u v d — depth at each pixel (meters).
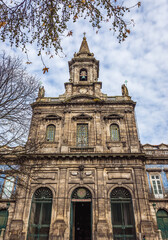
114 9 8.13
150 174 22.77
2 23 7.77
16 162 15.16
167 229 19.97
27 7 7.86
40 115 26.16
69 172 21.97
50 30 8.47
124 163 22.22
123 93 28.98
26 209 20.28
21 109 13.45
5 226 19.97
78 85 29.06
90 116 25.41
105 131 24.72
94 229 19.08
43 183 21.47
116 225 19.67
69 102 26.55
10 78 13.20
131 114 25.80
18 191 21.14
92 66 31.33
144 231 18.67
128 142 23.89
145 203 20.11
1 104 12.56
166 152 24.19
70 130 24.75
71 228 19.55
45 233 19.48
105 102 26.53
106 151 23.33
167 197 21.48
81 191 21.22
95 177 21.59
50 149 23.53
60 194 20.73
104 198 20.42
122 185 21.23
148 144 25.17
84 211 25.88
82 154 22.25
